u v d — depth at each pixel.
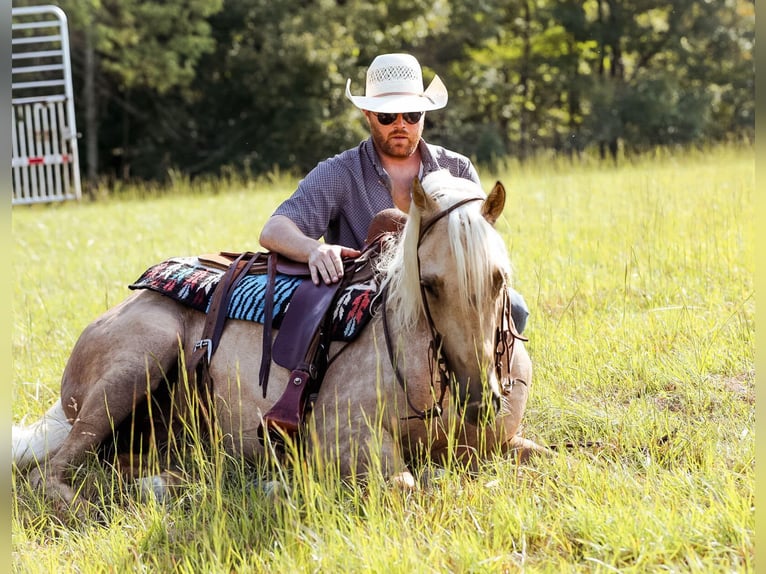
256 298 4.48
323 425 4.07
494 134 29.83
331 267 4.33
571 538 3.39
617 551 3.16
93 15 25.95
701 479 3.74
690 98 30.28
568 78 31.09
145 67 26.27
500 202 3.73
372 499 3.56
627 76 33.81
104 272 9.41
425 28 30.06
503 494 3.66
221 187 20.42
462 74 31.72
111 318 4.68
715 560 3.13
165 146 29.67
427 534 3.45
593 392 5.07
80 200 19.19
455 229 3.61
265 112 29.36
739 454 4.07
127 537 3.79
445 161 4.89
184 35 27.30
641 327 5.90
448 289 3.61
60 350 6.41
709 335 5.60
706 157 17.95
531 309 6.45
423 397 3.92
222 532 3.58
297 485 3.79
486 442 4.12
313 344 4.18
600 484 3.75
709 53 31.58
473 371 3.60
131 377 4.44
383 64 4.74
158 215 14.88
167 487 4.12
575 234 9.14
